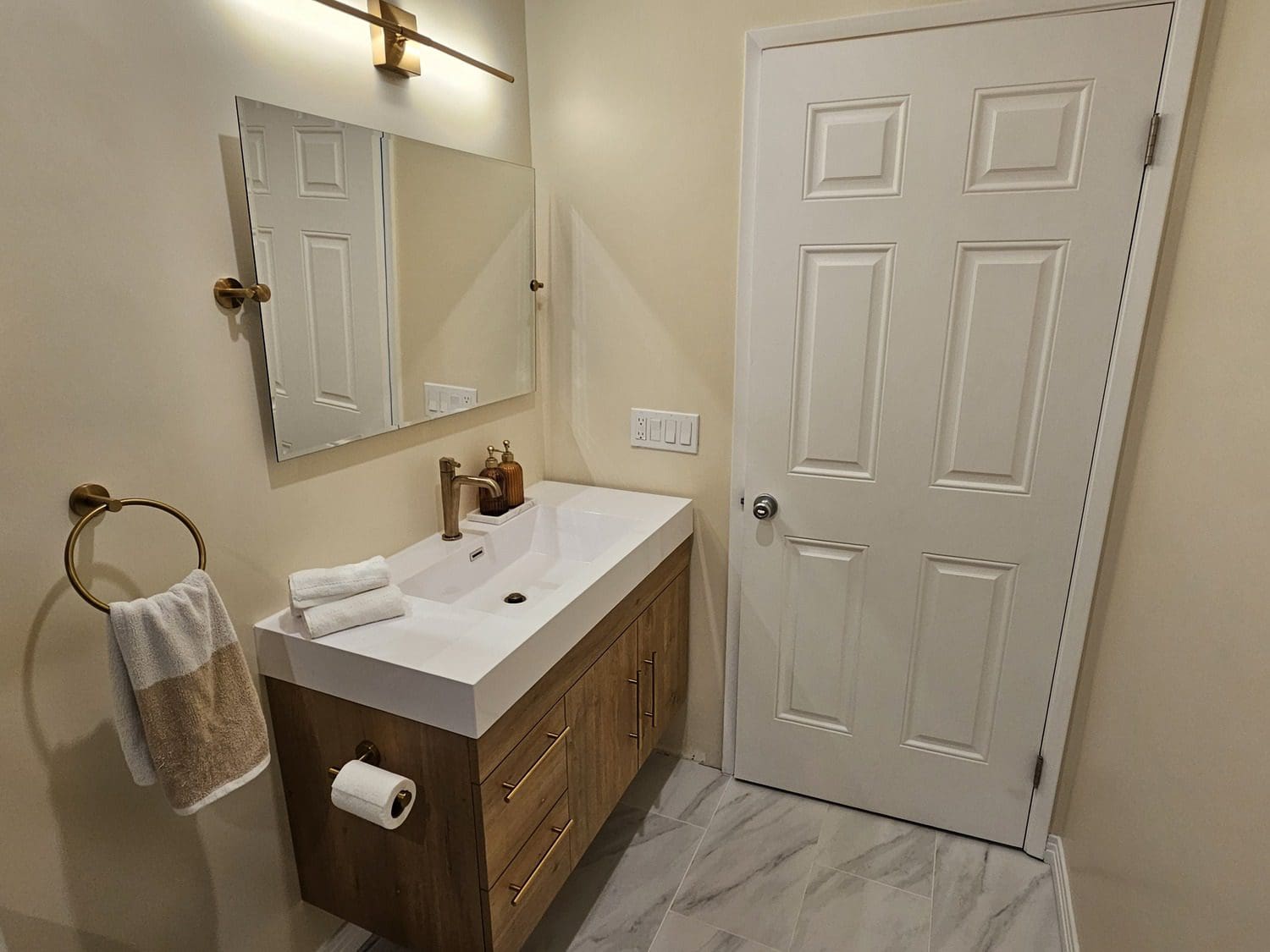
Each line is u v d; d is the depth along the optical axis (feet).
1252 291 3.55
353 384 5.11
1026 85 5.22
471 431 6.53
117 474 3.75
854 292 6.01
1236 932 2.93
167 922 4.26
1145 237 5.18
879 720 6.89
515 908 4.74
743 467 6.87
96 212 3.52
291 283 4.51
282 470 4.69
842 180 5.85
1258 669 2.97
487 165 6.23
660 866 6.51
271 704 4.72
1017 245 5.51
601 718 5.70
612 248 6.91
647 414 7.16
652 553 6.20
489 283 6.47
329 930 5.44
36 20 3.22
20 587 3.42
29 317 3.32
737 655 7.34
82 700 3.72
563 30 6.59
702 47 6.13
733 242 6.42
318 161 4.61
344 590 4.59
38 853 3.61
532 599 6.09
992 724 6.51
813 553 6.73
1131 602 5.16
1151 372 5.31
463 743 4.13
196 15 3.87
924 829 6.96
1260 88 3.77
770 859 6.58
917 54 5.42
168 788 3.67
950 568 6.31
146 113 3.68
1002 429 5.86
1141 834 4.32
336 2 4.45
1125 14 4.91
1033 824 6.56
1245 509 3.31
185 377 4.03
